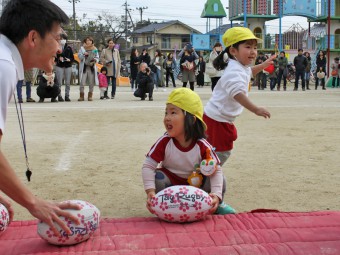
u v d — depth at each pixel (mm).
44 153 5754
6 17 2369
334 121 8766
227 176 4676
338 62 22859
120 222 3203
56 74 12984
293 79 29125
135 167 5031
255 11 29594
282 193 4113
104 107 11258
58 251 2715
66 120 8820
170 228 3068
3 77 2254
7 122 8477
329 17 28344
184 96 3293
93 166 5078
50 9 2391
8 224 3037
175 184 3449
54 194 4074
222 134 3816
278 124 8352
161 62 20359
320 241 2830
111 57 14062
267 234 2936
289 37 34250
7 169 2314
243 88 3736
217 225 3123
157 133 7254
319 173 4781
